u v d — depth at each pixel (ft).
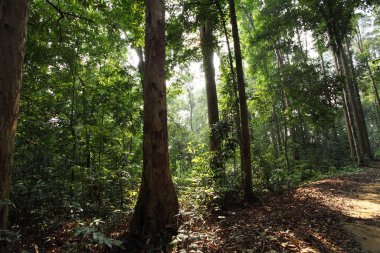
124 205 24.67
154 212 16.61
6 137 12.33
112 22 33.04
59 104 32.65
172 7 31.99
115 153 29.37
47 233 19.03
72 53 34.81
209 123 38.93
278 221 19.74
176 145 67.56
